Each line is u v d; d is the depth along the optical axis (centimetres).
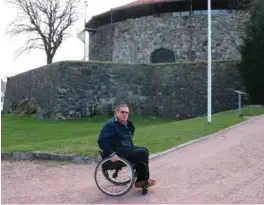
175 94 2747
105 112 2750
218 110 2639
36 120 2695
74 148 1272
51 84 2834
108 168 849
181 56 3244
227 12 3228
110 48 3634
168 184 897
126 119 857
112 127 844
